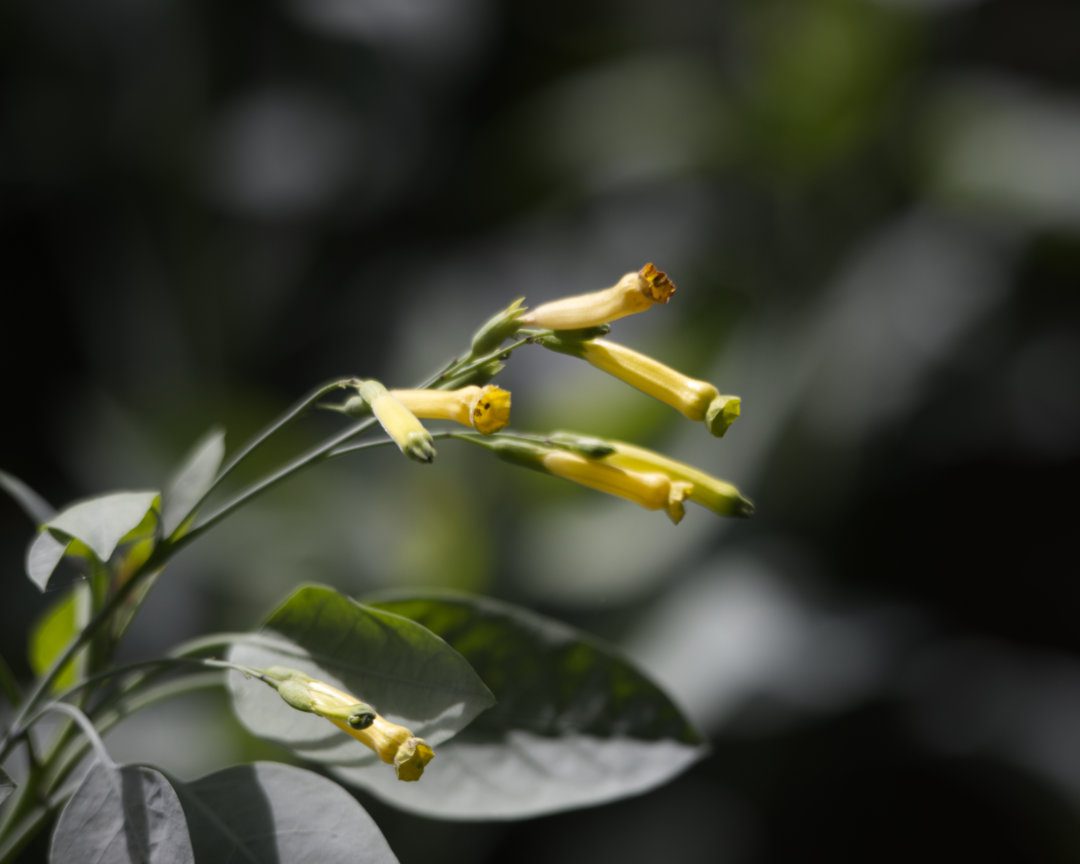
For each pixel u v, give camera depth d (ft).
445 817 3.13
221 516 3.06
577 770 3.16
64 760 3.23
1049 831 6.68
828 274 6.99
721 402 3.03
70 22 7.57
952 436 7.58
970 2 6.70
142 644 6.16
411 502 6.28
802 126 6.82
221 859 3.00
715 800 6.70
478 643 3.18
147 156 7.86
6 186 7.85
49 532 2.98
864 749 6.84
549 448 3.06
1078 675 7.23
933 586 7.83
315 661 3.06
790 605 6.22
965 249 7.56
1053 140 6.82
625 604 6.20
